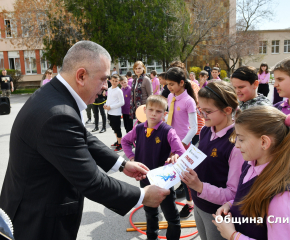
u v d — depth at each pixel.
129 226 2.81
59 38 18.50
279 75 2.21
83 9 18.94
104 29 18.83
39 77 26.09
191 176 1.58
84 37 18.45
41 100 1.39
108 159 1.94
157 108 2.27
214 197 1.56
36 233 1.38
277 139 1.14
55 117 1.30
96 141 1.97
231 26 23.91
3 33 25.03
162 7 18.69
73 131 1.34
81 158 1.33
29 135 1.33
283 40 33.22
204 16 19.42
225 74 24.50
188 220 2.88
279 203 1.06
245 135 1.20
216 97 1.63
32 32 18.08
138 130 2.49
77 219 1.51
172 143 2.26
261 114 1.18
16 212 1.41
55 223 1.40
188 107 2.96
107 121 8.86
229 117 1.68
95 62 1.47
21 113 1.40
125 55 19.06
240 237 1.22
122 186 1.49
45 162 1.37
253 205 1.17
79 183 1.31
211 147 1.73
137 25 18.58
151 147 2.35
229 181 1.59
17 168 1.39
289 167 1.09
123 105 5.90
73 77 1.48
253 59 28.09
